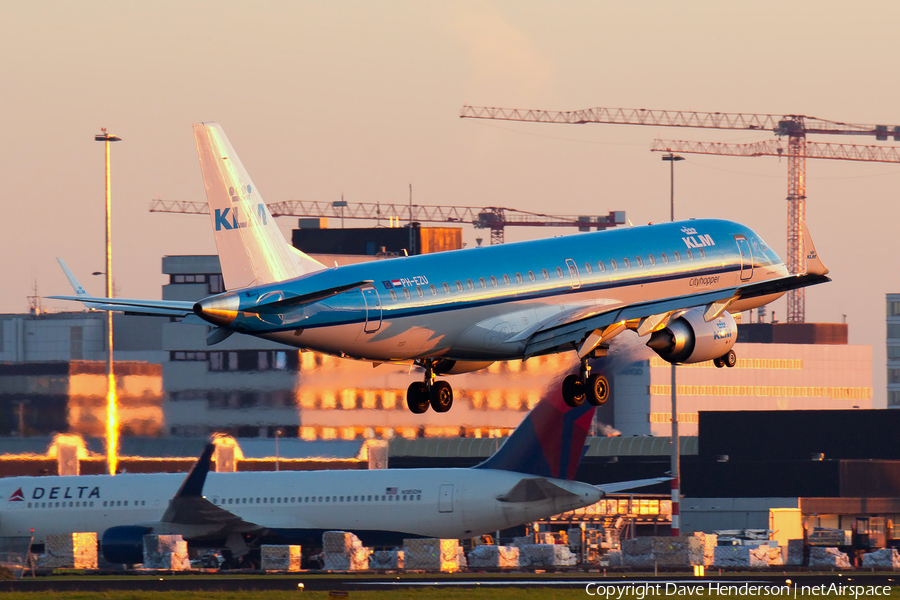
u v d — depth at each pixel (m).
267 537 180.75
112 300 121.94
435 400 139.62
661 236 153.25
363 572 175.75
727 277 157.38
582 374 140.50
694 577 164.50
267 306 117.00
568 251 143.50
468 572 179.75
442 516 177.50
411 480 179.50
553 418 177.75
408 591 135.88
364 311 124.31
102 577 171.62
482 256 136.25
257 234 126.62
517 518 177.88
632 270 147.62
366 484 180.25
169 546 179.62
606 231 150.38
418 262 131.12
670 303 133.25
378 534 178.75
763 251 161.88
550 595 130.75
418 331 129.00
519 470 179.62
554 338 134.50
